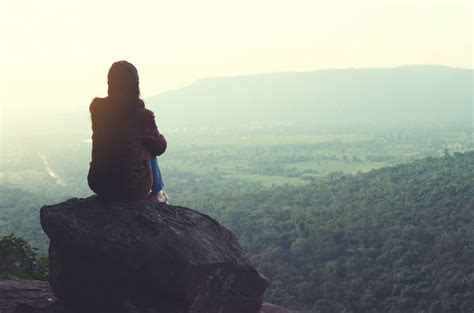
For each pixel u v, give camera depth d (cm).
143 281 474
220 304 485
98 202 510
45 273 1370
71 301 508
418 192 8400
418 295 4909
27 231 7638
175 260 463
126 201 507
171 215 500
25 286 638
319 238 6594
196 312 472
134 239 473
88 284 493
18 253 1374
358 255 6097
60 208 512
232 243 507
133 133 509
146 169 514
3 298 594
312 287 5406
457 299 4503
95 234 482
